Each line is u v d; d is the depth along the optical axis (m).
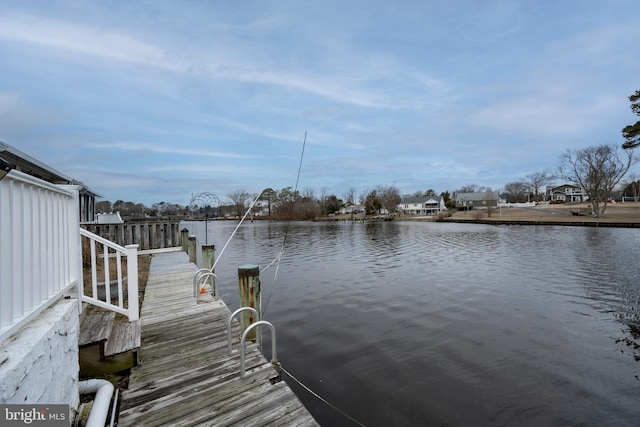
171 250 11.16
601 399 3.79
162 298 5.14
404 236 27.61
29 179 1.60
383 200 65.94
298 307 7.41
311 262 14.26
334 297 8.31
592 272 11.41
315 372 4.34
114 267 8.04
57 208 2.18
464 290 9.03
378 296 8.40
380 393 3.85
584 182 41.03
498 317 6.66
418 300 7.99
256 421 2.14
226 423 2.12
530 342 5.36
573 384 4.09
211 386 2.55
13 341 1.50
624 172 38.22
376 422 3.34
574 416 3.48
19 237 1.56
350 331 5.85
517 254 16.19
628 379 4.22
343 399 3.73
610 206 49.81
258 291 3.60
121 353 2.92
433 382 4.10
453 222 48.97
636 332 5.83
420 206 75.19
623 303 7.69
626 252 16.17
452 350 5.05
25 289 1.65
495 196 67.31
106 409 2.09
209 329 3.80
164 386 2.55
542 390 3.96
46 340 1.66
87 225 9.05
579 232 28.94
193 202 23.28
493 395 3.84
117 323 3.62
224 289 9.19
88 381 2.43
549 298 8.16
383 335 5.65
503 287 9.36
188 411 2.24
